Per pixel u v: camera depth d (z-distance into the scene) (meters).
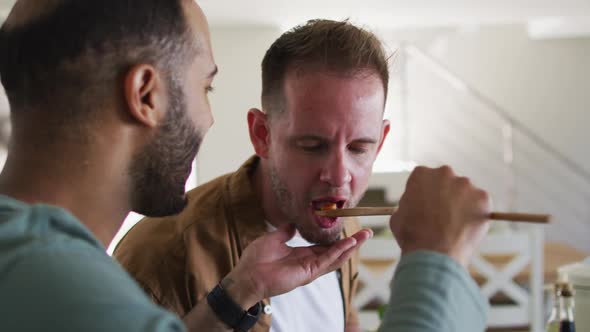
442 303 0.53
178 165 0.63
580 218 6.00
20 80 0.56
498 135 6.08
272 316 1.02
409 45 5.41
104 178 0.58
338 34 0.89
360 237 0.92
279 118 0.92
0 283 0.43
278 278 0.88
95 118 0.57
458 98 6.08
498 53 6.06
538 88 6.07
